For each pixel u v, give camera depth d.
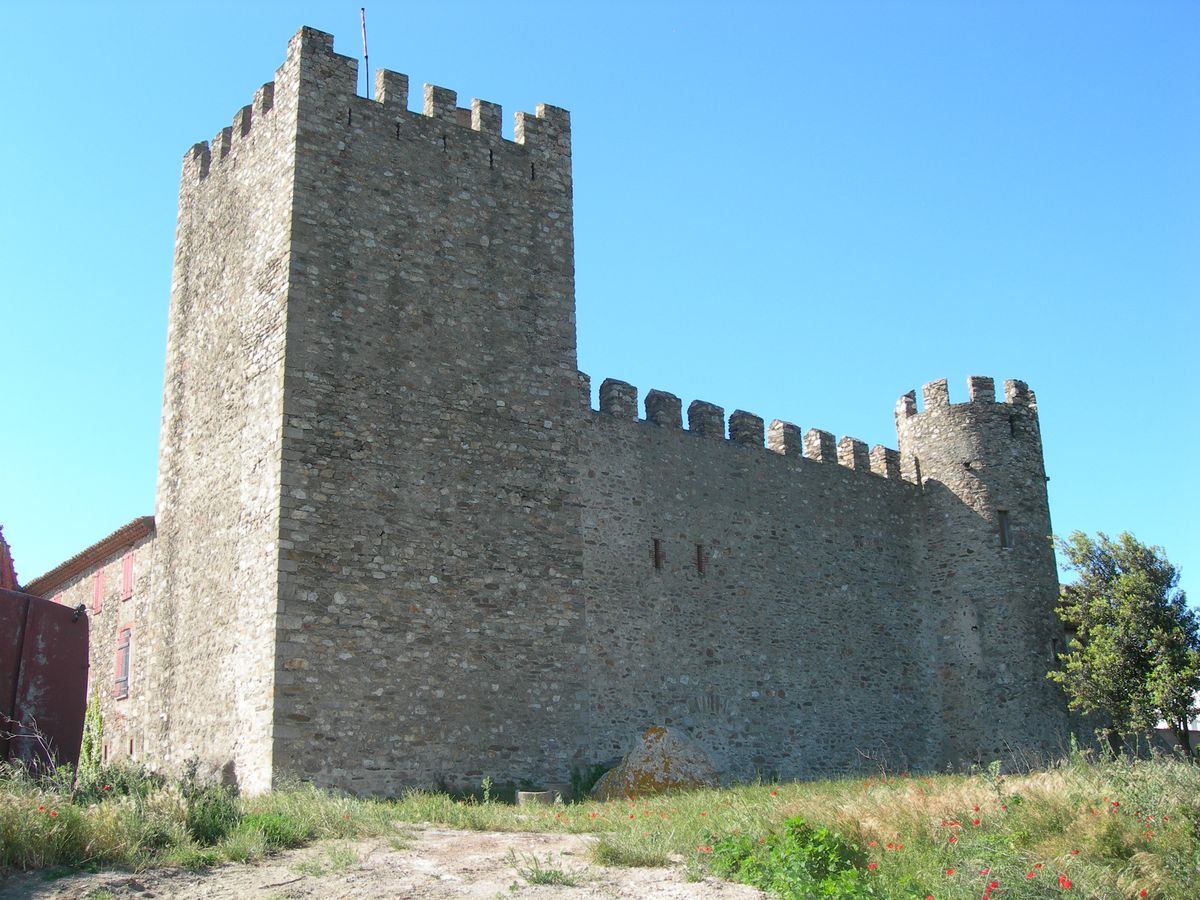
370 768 20.78
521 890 12.19
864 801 16.44
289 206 22.94
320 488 21.67
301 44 23.92
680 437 30.16
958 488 34.94
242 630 21.72
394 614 21.81
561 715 23.27
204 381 25.31
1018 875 12.06
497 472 23.83
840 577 32.75
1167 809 14.09
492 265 25.02
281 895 11.87
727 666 29.25
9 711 15.62
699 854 13.59
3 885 11.71
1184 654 29.86
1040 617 33.53
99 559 31.02
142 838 13.25
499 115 26.27
